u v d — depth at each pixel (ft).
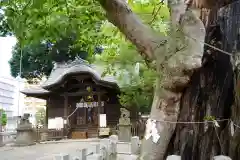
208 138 11.75
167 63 11.72
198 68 11.02
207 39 12.38
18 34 13.01
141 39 12.76
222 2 12.36
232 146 11.08
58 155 16.26
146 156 11.85
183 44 11.41
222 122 11.74
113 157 27.37
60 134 68.54
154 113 12.28
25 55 92.53
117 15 13.07
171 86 11.66
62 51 86.89
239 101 10.84
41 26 14.71
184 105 12.09
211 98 11.95
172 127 12.01
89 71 67.21
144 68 47.50
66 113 72.23
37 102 143.13
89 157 17.31
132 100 57.62
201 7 12.67
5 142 59.93
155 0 27.48
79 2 18.44
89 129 73.10
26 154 43.70
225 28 12.15
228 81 11.70
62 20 15.76
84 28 20.99
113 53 43.68
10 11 12.86
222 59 12.00
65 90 72.90
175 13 12.51
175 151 12.00
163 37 12.83
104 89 71.82
